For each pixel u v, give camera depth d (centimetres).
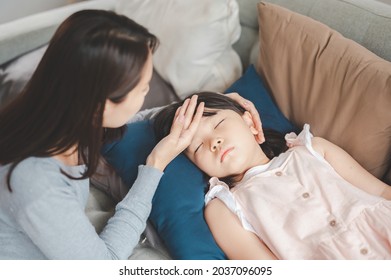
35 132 71
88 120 71
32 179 73
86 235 79
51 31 155
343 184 102
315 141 112
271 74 125
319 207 99
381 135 103
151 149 112
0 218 80
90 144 74
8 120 73
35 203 73
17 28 152
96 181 117
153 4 145
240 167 109
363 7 118
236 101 119
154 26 141
